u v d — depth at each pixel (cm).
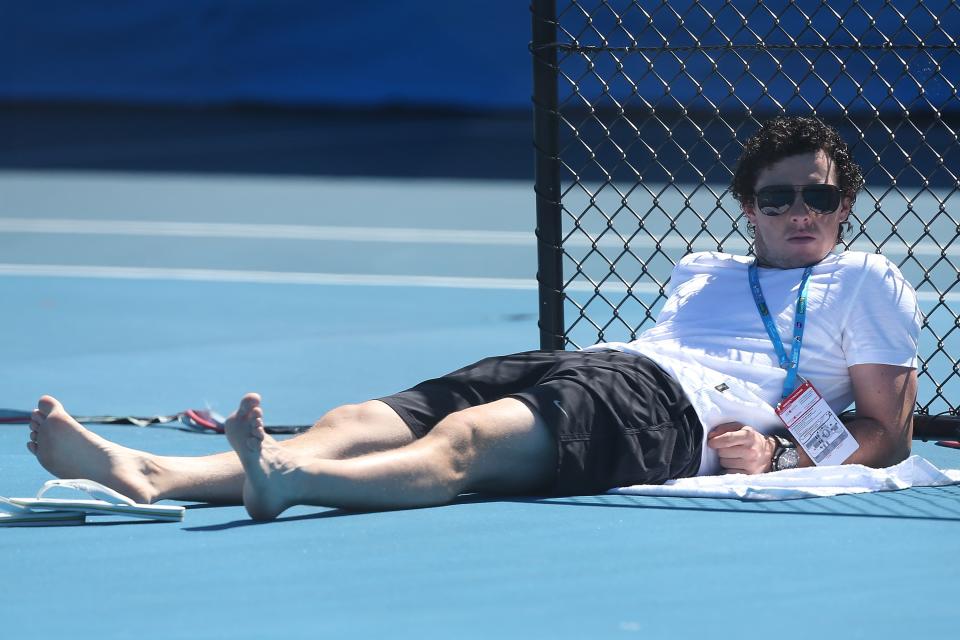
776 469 1478
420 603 1041
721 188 5094
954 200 4641
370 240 4097
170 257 3784
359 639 960
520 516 1327
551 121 1789
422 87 8212
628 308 2902
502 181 5603
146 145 6869
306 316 2902
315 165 6125
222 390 2181
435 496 1355
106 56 8506
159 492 1360
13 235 4191
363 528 1276
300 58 8369
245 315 2914
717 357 1517
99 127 7631
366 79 8300
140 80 8506
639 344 1547
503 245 3984
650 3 6297
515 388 1470
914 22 5678
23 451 1716
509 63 8088
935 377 2162
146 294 3192
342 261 3716
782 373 1505
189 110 8456
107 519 1333
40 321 2836
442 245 3994
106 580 1106
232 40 8394
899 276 1520
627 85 6600
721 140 6094
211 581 1102
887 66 5903
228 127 7675
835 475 1441
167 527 1291
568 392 1402
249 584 1093
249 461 1263
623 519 1314
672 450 1445
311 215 4662
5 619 1005
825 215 1548
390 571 1128
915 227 4125
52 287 3291
